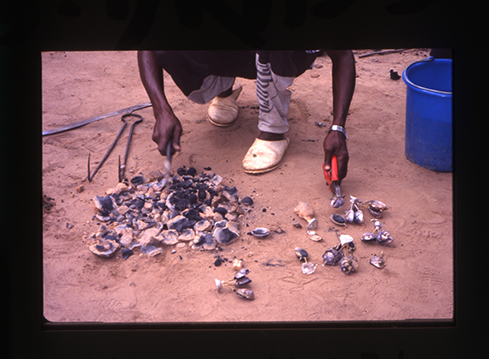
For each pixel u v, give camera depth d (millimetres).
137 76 5035
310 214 2855
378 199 3062
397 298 2324
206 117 4164
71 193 3156
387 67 5230
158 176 3266
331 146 2979
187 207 2934
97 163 3494
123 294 2369
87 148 3693
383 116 4152
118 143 3768
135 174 3369
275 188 3188
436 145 3242
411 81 3562
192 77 3244
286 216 2926
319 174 3328
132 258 2598
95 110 4312
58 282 2439
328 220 2891
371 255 2602
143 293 2375
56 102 4426
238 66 3324
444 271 2488
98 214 2918
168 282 2441
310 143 3715
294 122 4035
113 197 3035
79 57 5434
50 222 2863
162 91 3096
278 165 3412
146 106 4344
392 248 2652
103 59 5410
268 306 2283
